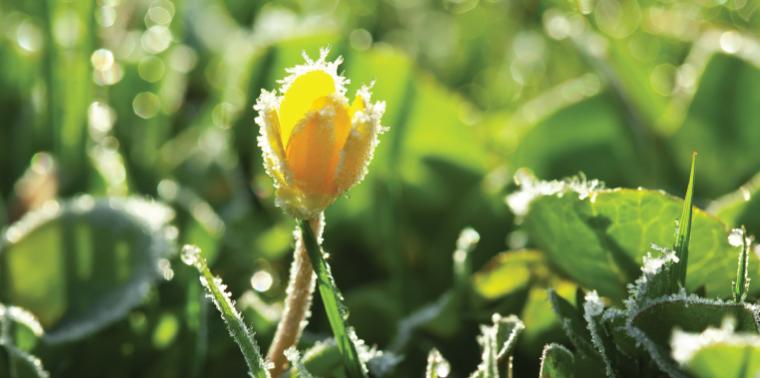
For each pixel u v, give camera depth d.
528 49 0.40
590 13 0.34
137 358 0.25
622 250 0.23
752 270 0.22
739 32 0.30
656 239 0.23
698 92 0.29
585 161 0.29
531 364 0.24
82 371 0.25
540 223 0.24
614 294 0.23
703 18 0.36
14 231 0.26
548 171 0.29
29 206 0.29
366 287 0.28
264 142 0.19
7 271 0.25
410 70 0.29
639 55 0.35
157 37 0.37
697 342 0.18
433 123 0.29
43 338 0.24
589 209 0.23
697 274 0.23
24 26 0.34
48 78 0.29
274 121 0.19
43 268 0.25
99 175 0.29
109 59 0.31
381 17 0.44
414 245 0.29
